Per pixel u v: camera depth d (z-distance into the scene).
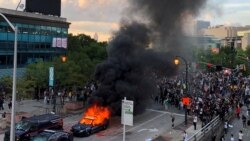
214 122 38.38
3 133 32.31
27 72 50.19
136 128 38.06
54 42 64.81
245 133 39.66
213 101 46.81
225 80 72.62
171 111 47.62
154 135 35.09
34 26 65.19
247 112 47.31
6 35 59.00
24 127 29.30
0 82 44.88
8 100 45.53
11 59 60.31
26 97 46.16
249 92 59.88
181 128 38.28
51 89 48.72
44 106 46.31
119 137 33.91
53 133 27.41
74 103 44.66
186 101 40.03
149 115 45.09
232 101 51.47
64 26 73.56
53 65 49.75
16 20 60.53
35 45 65.62
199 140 32.12
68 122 38.84
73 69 50.53
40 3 67.44
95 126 35.16
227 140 36.88
